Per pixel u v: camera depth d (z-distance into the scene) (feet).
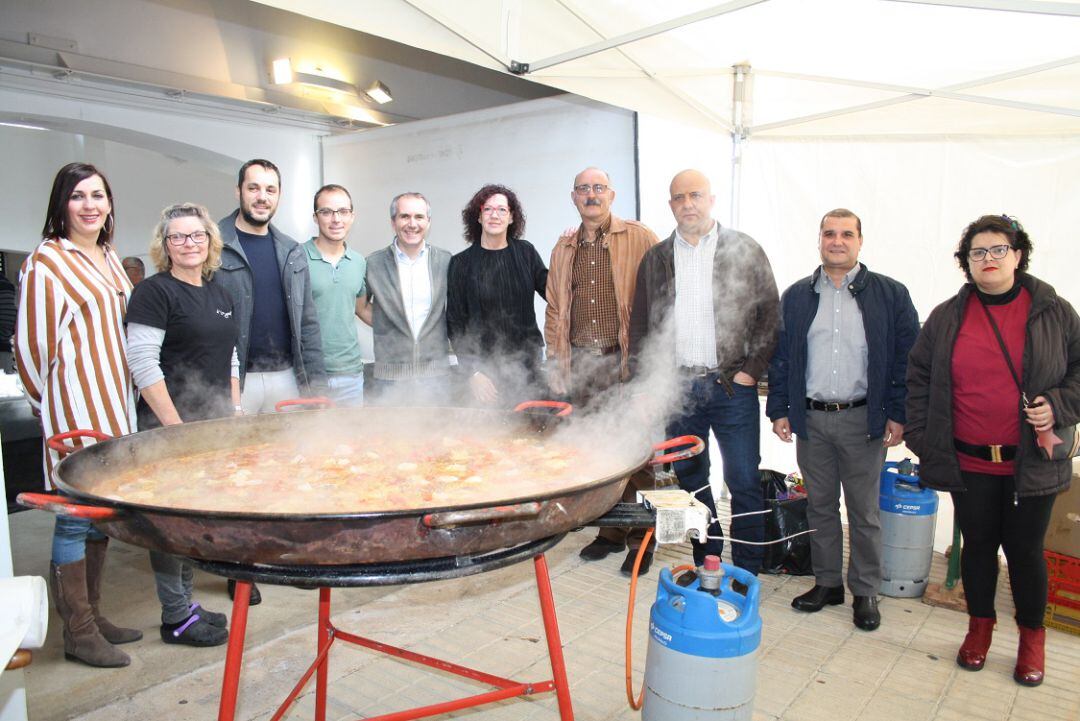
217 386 8.29
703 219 9.42
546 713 7.10
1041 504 7.37
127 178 27.94
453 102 22.47
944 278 11.19
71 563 7.78
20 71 15.42
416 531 3.83
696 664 5.75
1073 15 6.73
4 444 18.84
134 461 5.70
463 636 8.69
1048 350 7.22
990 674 7.91
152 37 17.34
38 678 7.67
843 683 7.70
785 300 9.48
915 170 11.24
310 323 10.03
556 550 11.68
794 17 8.60
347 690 7.47
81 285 7.38
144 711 7.07
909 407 8.23
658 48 9.71
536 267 11.32
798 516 10.66
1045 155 10.23
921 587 9.93
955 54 8.85
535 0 8.69
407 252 10.90
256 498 5.01
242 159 19.63
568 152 15.44
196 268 8.06
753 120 12.00
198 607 8.77
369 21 7.93
